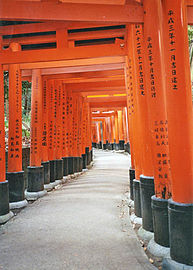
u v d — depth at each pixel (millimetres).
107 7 3838
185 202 2988
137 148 5105
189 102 3119
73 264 3266
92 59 6488
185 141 3053
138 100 4492
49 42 6801
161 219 3477
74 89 11141
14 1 3771
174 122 3123
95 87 10922
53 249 3732
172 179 3145
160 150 3652
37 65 6707
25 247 3840
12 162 6625
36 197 7477
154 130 3738
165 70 3252
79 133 13047
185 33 3174
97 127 37219
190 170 3021
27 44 6949
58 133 10117
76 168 12359
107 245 3820
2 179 5551
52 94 9547
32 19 3785
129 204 6281
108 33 6484
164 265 3043
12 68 6719
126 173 12227
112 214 5473
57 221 5078
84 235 4254
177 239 2984
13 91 6668
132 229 4527
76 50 5516
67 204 6477
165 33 3221
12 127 6641
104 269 3113
